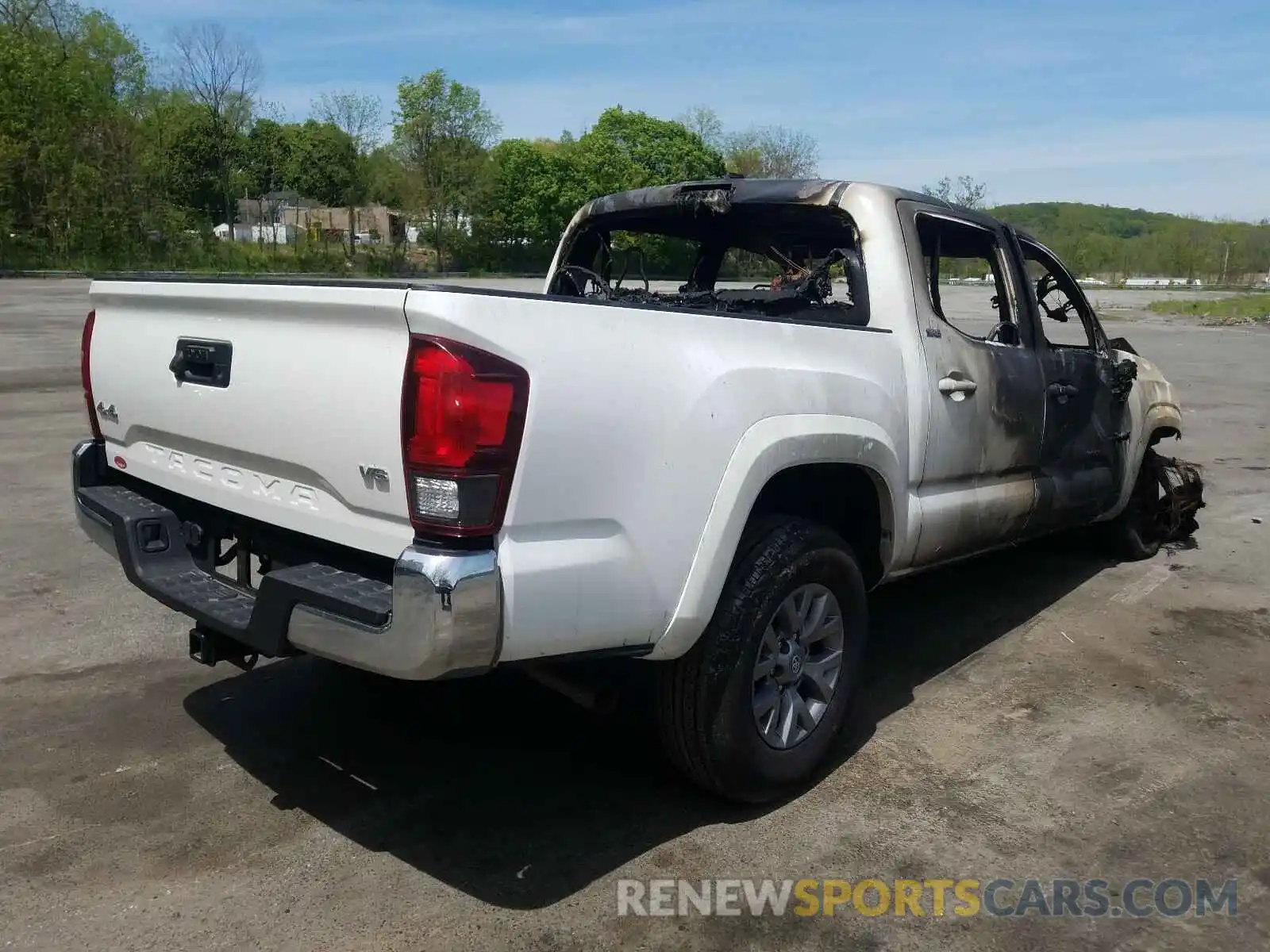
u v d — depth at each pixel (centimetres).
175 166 5312
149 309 341
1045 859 314
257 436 297
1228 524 740
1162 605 555
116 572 564
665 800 344
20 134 4297
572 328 269
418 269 5494
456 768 363
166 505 358
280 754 370
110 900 284
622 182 5838
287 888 291
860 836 324
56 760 361
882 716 412
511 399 254
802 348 341
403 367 255
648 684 380
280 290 281
